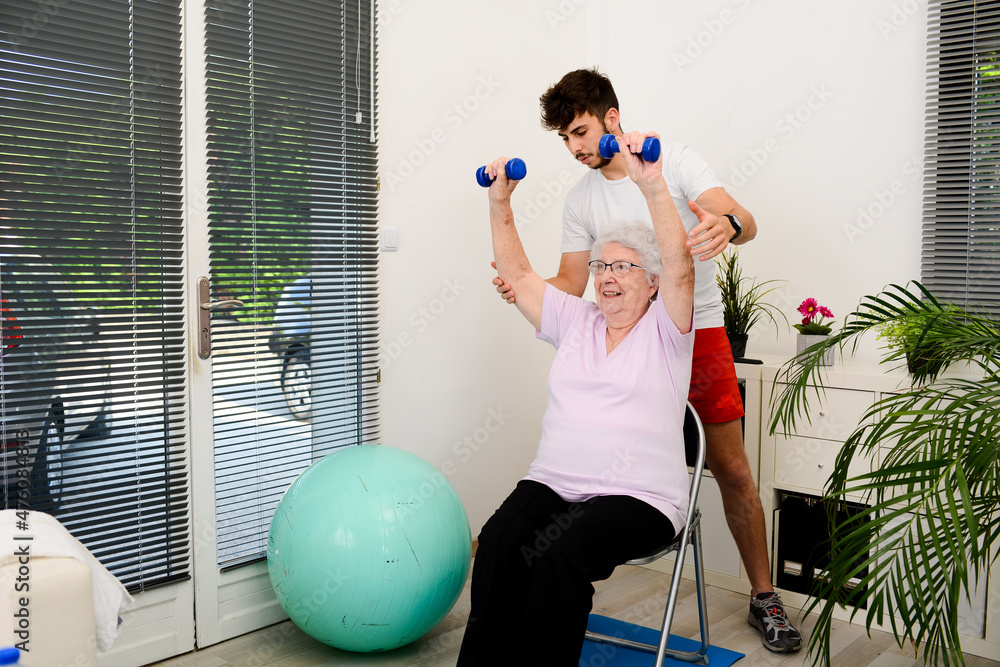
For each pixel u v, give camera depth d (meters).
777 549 2.57
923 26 2.61
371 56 2.60
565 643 1.68
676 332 1.89
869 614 1.58
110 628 1.58
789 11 2.91
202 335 2.21
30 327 1.91
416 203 2.79
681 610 2.54
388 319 2.73
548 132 3.30
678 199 2.24
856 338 2.65
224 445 2.28
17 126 1.87
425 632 2.15
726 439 2.32
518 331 3.21
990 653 2.17
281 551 2.08
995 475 1.58
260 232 2.35
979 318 1.87
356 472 2.11
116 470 2.05
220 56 2.22
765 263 3.00
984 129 2.48
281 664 2.18
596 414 1.91
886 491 2.30
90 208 1.98
